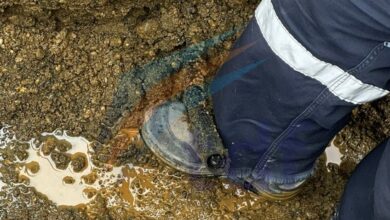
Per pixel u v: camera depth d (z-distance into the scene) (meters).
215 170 1.76
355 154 1.89
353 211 1.55
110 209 1.79
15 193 1.78
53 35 1.86
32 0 1.77
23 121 1.84
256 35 1.40
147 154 1.83
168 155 1.77
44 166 1.81
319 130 1.49
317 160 1.87
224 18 1.91
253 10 1.91
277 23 1.32
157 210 1.79
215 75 1.75
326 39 1.25
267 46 1.37
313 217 1.82
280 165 1.66
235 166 1.75
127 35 1.89
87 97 1.86
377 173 1.36
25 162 1.81
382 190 1.33
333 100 1.37
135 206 1.79
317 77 1.33
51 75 1.85
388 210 1.32
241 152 1.68
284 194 1.76
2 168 1.80
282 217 1.81
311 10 1.24
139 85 1.86
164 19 1.89
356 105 1.40
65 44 1.87
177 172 1.83
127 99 1.85
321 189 1.84
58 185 1.80
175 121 1.77
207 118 1.75
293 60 1.33
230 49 1.73
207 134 1.73
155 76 1.87
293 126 1.49
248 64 1.45
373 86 1.32
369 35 1.20
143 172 1.83
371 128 1.90
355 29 1.21
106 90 1.87
